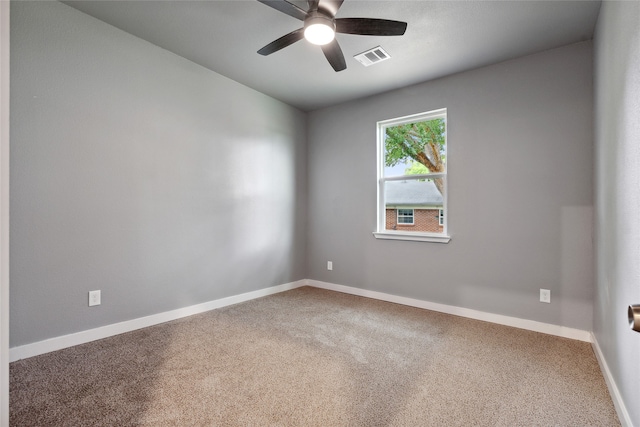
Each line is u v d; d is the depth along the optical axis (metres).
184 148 2.97
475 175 3.03
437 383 1.86
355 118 3.95
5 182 0.76
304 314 3.11
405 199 3.61
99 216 2.41
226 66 3.11
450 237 3.17
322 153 4.27
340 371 1.99
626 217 1.44
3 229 0.76
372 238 3.78
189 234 3.02
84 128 2.33
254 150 3.67
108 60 2.45
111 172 2.48
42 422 1.48
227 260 3.38
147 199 2.71
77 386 1.78
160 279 2.80
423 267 3.37
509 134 2.85
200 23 2.42
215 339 2.46
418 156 3.54
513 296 2.82
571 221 2.56
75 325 2.30
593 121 2.40
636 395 1.29
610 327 1.79
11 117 2.01
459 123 3.13
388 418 1.54
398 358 2.17
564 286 2.59
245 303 3.47
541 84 2.70
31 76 2.08
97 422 1.48
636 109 1.27
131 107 2.59
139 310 2.66
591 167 2.48
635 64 1.28
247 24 2.43
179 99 2.93
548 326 2.65
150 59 2.71
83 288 2.33
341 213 4.07
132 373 1.93
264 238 3.80
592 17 2.22
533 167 2.73
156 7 2.23
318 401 1.67
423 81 3.36
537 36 2.48
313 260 4.37
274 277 3.95
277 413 1.57
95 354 2.17
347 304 3.47
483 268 2.99
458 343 2.43
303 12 1.93
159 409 1.59
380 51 2.73
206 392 1.74
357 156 3.92
